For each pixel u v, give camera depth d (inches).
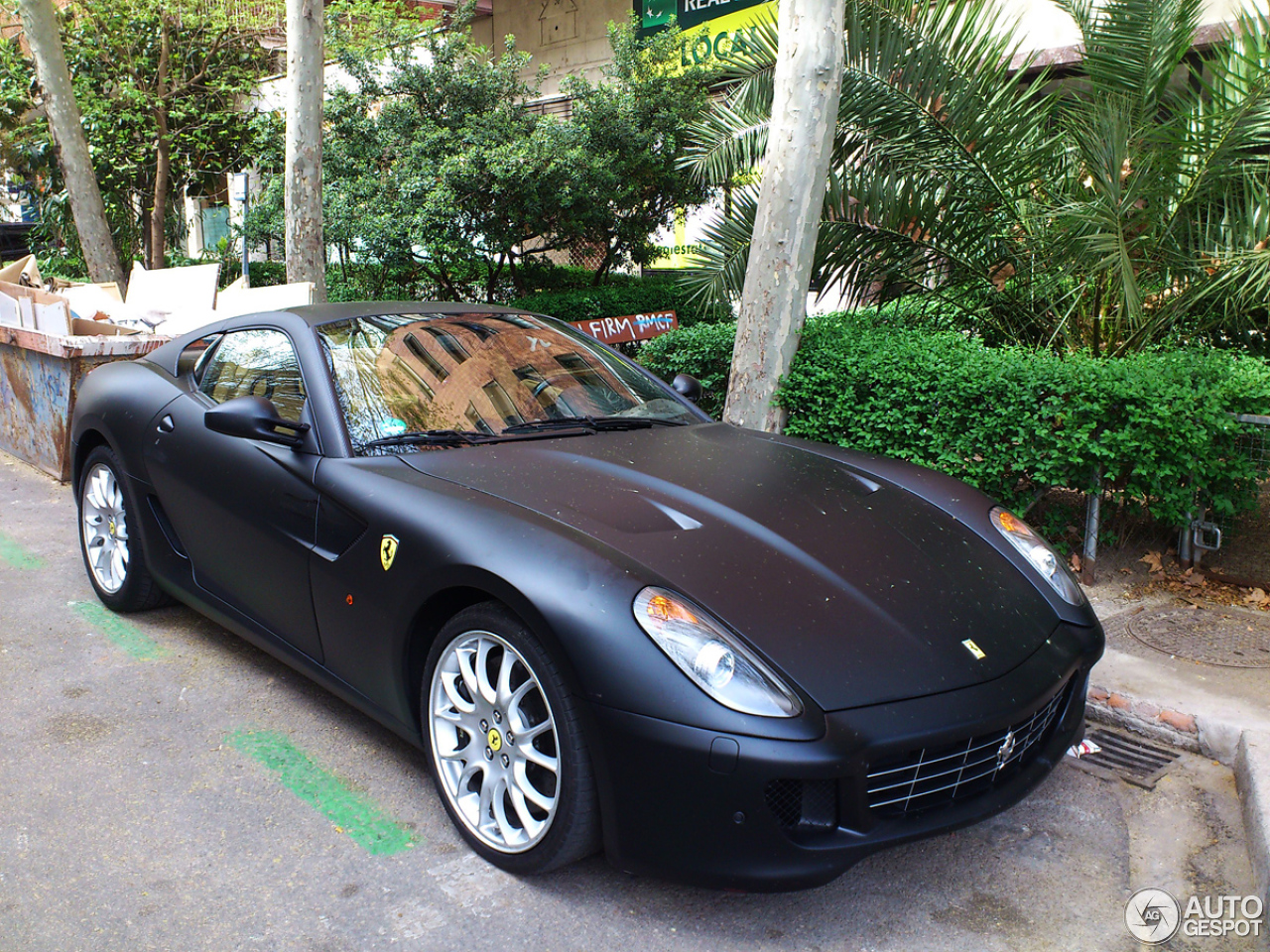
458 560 98.5
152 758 122.0
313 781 117.1
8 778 116.6
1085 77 238.8
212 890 96.7
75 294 304.8
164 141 532.4
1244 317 221.1
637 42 454.6
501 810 99.0
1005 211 234.7
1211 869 103.3
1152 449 167.9
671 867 86.5
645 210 471.5
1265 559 182.5
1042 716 100.2
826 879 85.4
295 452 122.8
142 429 151.5
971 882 100.5
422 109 430.3
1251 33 208.5
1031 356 194.2
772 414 220.8
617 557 94.3
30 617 167.0
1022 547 116.0
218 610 140.5
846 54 228.8
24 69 539.8
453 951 88.6
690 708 84.2
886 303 267.3
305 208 336.8
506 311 157.8
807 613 92.6
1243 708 129.3
